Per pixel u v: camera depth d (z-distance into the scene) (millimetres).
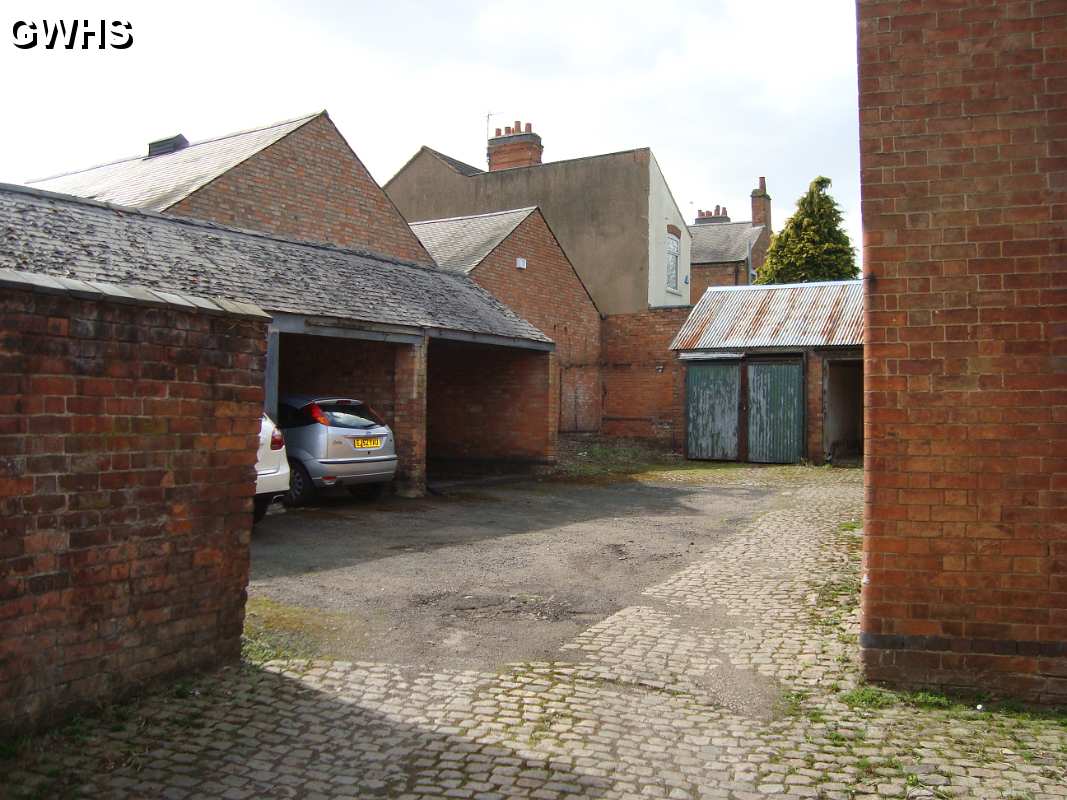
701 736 4090
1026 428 4586
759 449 19891
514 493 13586
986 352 4645
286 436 11344
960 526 4664
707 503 12773
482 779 3592
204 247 11273
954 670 4668
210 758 3709
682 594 6949
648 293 25344
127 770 3553
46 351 3779
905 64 4805
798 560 8289
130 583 4211
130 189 15344
